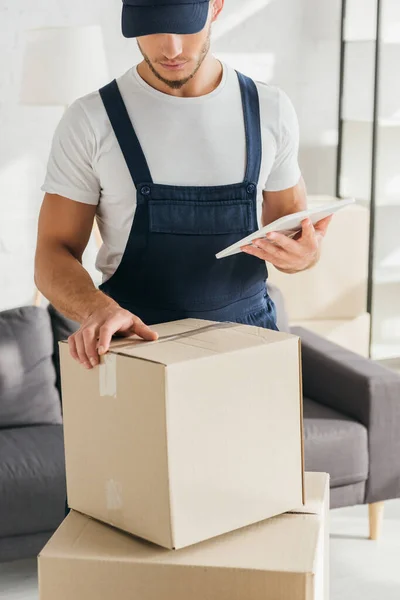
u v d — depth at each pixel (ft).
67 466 5.37
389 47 17.54
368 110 17.78
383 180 17.99
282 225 5.77
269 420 5.02
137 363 4.72
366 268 15.92
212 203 6.48
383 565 11.19
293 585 4.64
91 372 5.04
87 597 4.87
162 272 6.59
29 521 10.28
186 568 4.72
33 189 16.01
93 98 6.39
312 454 11.16
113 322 5.08
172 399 4.61
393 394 11.54
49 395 11.78
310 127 17.65
